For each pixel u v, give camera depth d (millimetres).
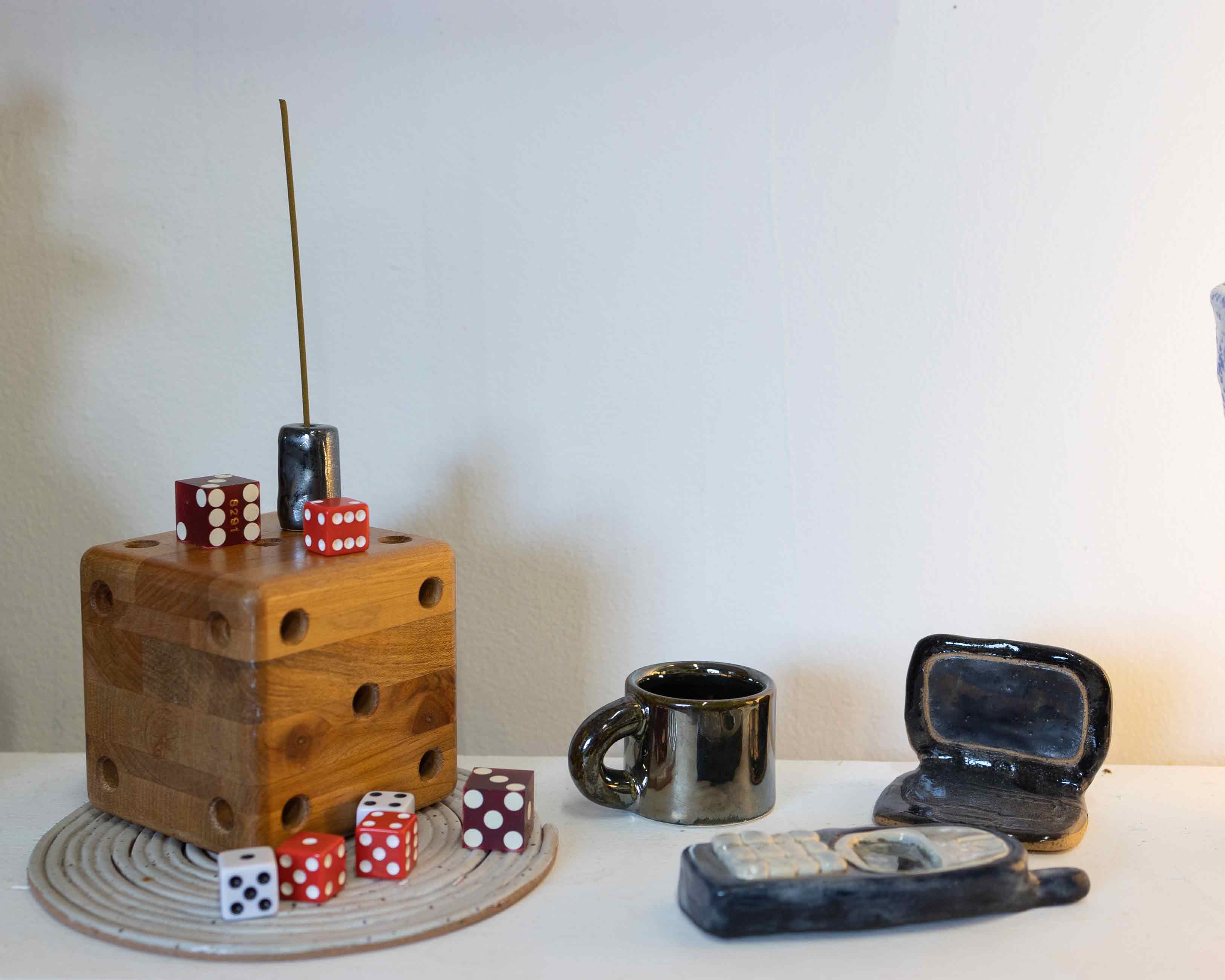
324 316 942
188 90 919
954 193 908
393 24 905
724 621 969
